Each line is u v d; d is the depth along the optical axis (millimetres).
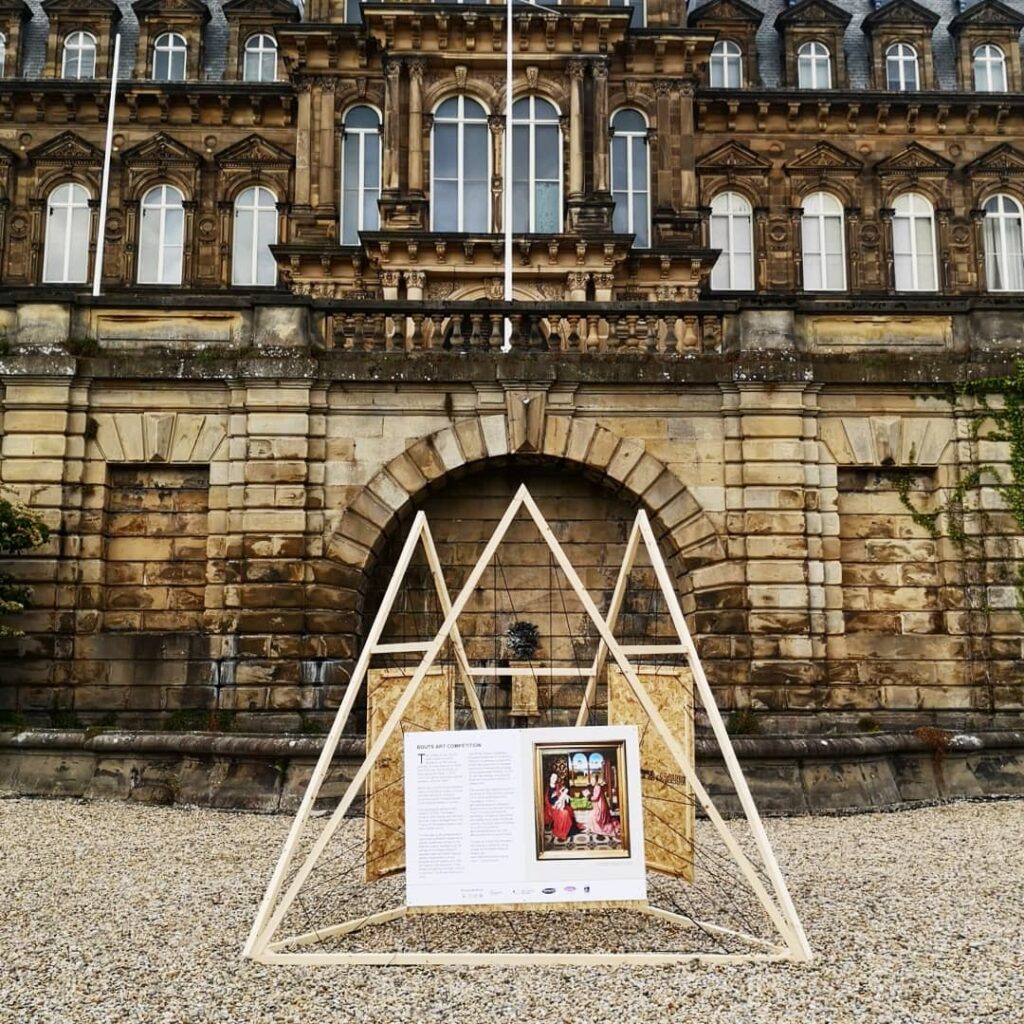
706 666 20000
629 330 20953
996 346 20953
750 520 20250
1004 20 41125
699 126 39438
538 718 20547
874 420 20875
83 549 20094
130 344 20484
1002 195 39656
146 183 38719
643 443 20438
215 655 19797
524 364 20297
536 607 20922
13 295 20484
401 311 20750
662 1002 7520
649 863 10211
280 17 40781
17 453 20016
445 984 7941
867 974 8148
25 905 10320
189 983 7945
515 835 8625
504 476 21156
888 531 21000
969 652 20531
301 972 8219
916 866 12461
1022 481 20672
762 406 20453
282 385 20141
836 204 39500
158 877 11672
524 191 33531
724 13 41000
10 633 18875
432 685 10430
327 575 19859
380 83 35219
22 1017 7250
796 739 17156
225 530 20109
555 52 33688
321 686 19562
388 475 20156
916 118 39469
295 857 12938
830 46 40844
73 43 40500
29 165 38875
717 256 33062
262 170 38781
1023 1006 7477
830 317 21031
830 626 20438
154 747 17328
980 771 18547
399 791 10141
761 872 12242
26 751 17984
